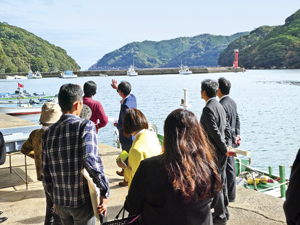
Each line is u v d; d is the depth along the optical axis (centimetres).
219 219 318
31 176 525
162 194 157
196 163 160
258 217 371
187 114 169
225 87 374
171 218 157
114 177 521
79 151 214
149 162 164
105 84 10638
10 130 582
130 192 168
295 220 153
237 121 386
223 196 330
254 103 4600
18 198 436
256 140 2288
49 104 302
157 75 18975
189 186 153
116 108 4138
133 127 258
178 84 9238
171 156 160
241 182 675
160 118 3231
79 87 232
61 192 220
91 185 210
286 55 19825
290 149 1995
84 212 222
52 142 217
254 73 16600
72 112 227
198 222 159
